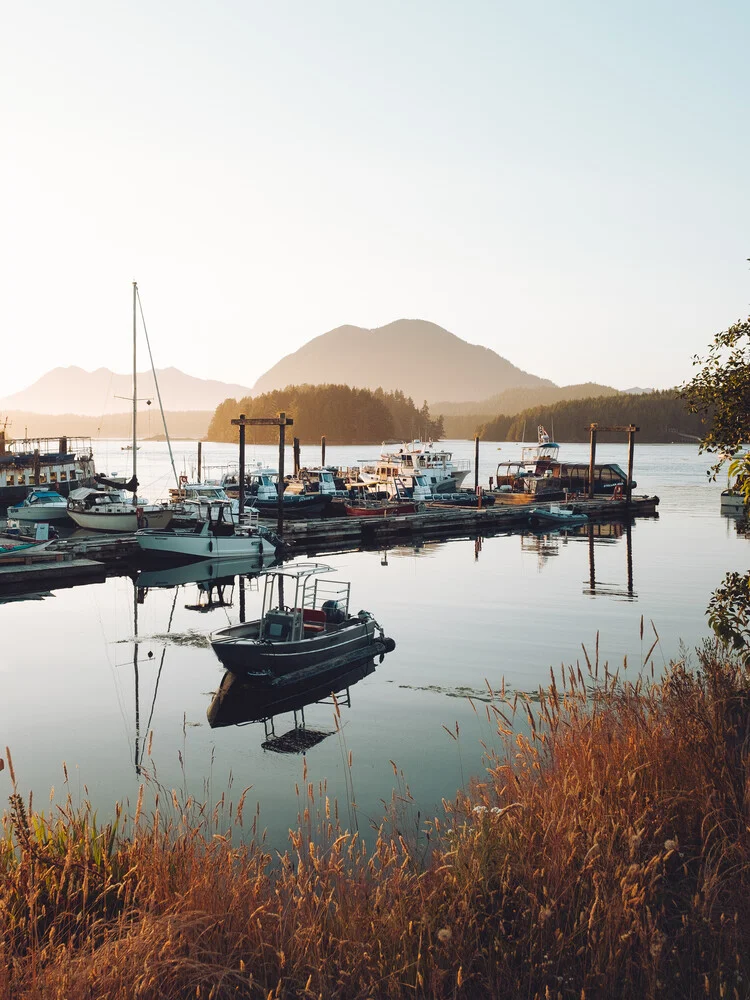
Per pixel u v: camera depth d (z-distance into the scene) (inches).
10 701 714.8
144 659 863.7
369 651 845.8
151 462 6397.6
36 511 2130.9
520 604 1151.0
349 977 210.2
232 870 269.9
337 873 263.0
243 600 1224.8
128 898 253.8
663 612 1084.5
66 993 196.7
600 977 199.9
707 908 222.5
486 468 5162.4
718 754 311.9
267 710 689.0
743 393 371.9
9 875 261.1
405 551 1786.4
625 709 392.2
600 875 230.5
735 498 2778.1
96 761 569.6
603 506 2564.0
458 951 213.8
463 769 535.5
